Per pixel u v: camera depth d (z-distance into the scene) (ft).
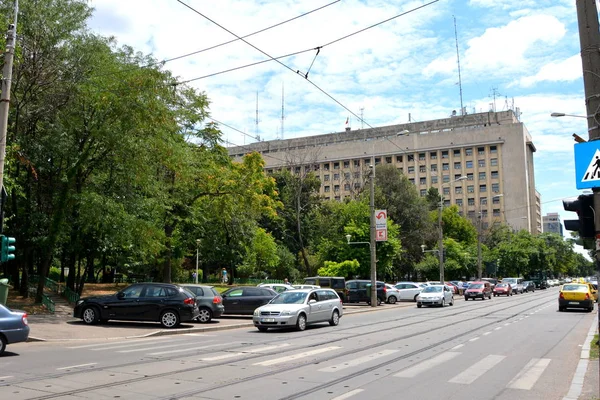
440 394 26.96
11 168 74.08
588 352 42.29
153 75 76.33
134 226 82.33
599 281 24.27
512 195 375.25
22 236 88.02
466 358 39.42
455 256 229.04
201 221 130.93
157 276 177.27
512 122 393.70
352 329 63.41
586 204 25.04
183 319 63.62
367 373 32.65
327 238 174.60
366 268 154.51
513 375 32.60
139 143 77.41
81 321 68.33
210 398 25.40
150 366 34.78
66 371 32.65
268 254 185.37
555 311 98.22
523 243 283.59
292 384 28.96
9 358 38.47
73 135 81.71
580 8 27.07
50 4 77.15
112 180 84.17
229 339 52.70
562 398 26.32
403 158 409.08
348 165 419.13
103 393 26.27
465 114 406.82
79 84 75.82
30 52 75.61
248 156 129.29
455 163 394.73
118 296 65.46
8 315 40.60
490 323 71.77
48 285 114.11
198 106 113.29
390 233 157.69
